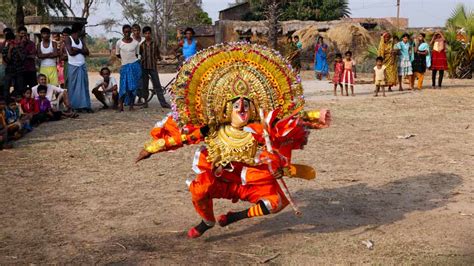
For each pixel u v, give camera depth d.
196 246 5.50
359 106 15.44
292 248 5.41
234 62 5.49
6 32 14.79
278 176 5.25
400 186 7.48
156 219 6.28
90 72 33.53
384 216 6.32
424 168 8.40
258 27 39.41
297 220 6.21
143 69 14.77
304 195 7.12
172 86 5.51
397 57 18.61
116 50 14.37
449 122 12.62
